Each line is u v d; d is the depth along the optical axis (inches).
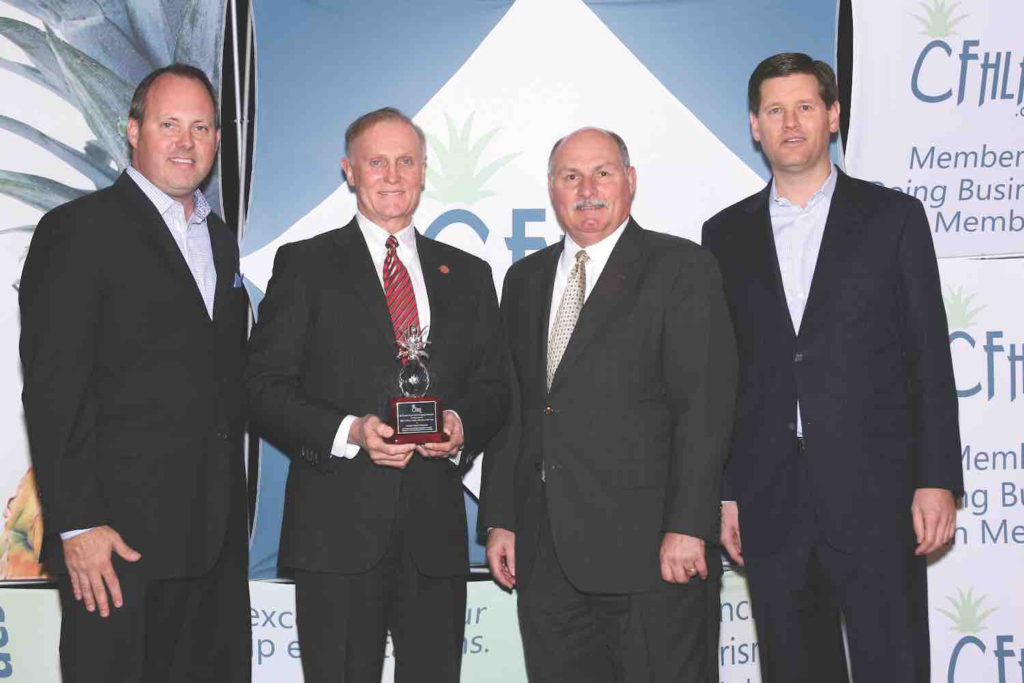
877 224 98.5
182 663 96.1
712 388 93.1
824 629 101.7
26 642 120.6
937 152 124.1
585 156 99.2
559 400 95.9
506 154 124.6
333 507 94.4
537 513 97.6
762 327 100.0
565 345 98.3
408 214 103.7
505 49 124.2
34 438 85.2
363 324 96.7
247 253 123.3
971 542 124.3
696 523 90.3
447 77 124.1
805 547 98.0
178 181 94.5
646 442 94.7
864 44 123.7
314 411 93.3
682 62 124.1
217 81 122.6
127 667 88.1
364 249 100.8
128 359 89.5
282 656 123.4
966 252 124.3
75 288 87.0
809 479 97.0
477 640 124.0
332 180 123.6
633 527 93.2
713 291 95.7
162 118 94.1
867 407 96.6
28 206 121.0
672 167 124.5
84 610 87.4
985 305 124.2
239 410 96.8
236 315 98.8
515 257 125.1
